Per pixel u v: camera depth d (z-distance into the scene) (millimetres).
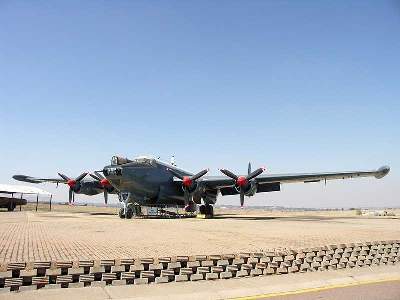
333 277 9102
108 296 6676
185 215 35062
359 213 67562
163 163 33156
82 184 35719
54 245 9820
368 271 10266
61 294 6645
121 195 29766
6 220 20594
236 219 28672
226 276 8469
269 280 8508
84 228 15750
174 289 7387
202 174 30234
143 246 10055
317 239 12375
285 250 9562
